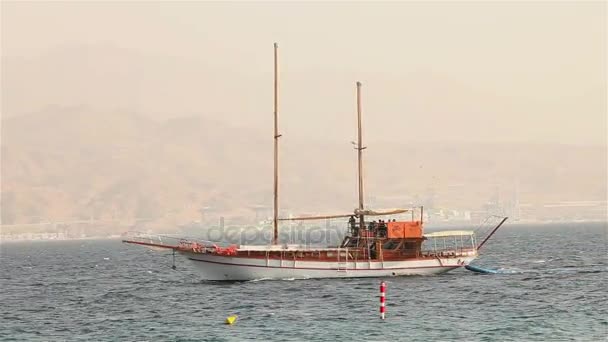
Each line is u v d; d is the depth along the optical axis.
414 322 178.12
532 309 193.25
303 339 162.00
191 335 168.62
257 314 191.62
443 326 173.12
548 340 157.12
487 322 177.00
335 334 166.25
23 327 188.12
